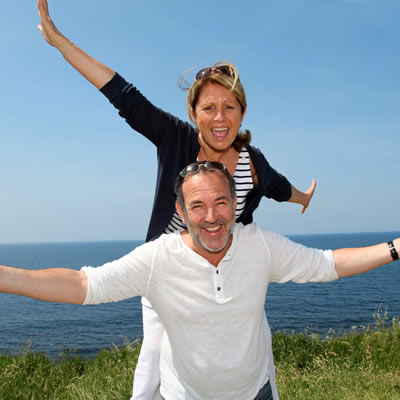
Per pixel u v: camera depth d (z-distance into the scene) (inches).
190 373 87.0
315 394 180.2
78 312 1662.2
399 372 204.2
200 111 102.2
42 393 190.1
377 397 168.6
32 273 77.5
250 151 112.7
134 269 82.9
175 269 83.0
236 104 102.3
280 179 131.7
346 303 1563.7
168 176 110.5
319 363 226.7
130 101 107.0
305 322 1085.8
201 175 81.6
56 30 106.0
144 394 103.4
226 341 84.8
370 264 88.4
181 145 110.3
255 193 115.6
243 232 87.1
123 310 1680.6
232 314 84.0
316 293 1995.6
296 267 88.7
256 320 87.3
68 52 106.0
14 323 1391.5
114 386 186.9
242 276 85.0
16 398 181.2
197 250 84.0
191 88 103.9
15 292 75.7
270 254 87.5
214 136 103.6
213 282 83.0
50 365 231.0
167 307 84.7
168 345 95.7
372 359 229.3
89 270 82.6
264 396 95.7
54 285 77.8
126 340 275.9
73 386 189.0
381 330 269.0
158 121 109.0
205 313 83.4
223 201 81.4
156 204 112.8
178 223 111.1
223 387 86.9
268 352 106.2
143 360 105.3
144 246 86.1
